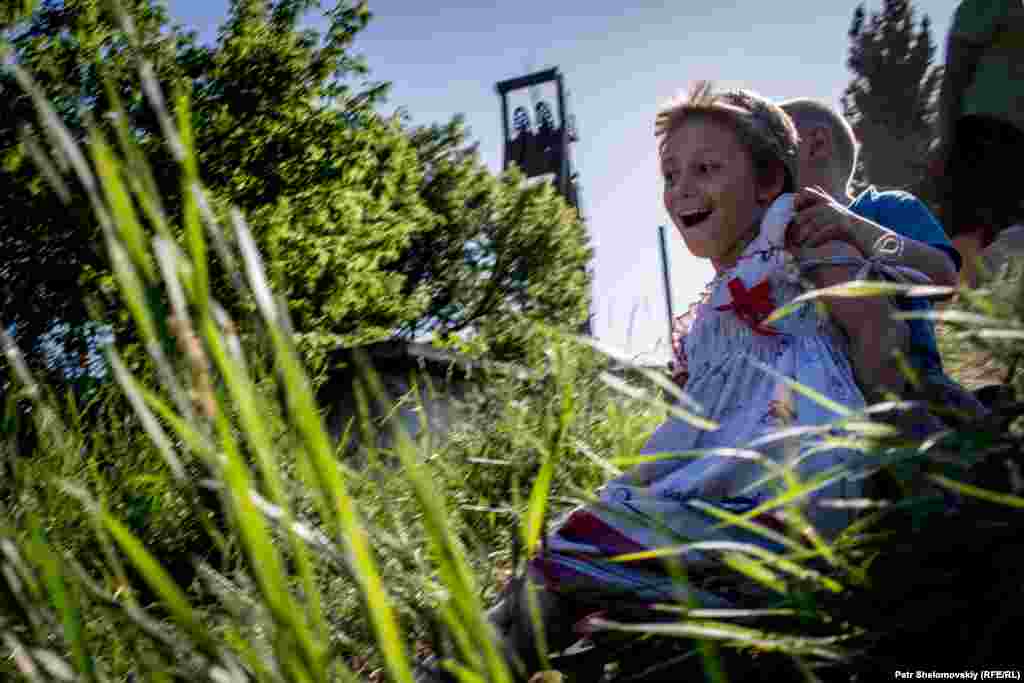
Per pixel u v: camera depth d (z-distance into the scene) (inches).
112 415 95.8
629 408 101.8
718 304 80.9
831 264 75.4
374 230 649.0
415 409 120.9
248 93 579.8
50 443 68.6
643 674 49.3
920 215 106.3
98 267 306.3
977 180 154.8
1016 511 44.5
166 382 26.0
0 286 306.2
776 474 45.1
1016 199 151.6
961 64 159.2
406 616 52.4
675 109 87.2
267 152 590.6
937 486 49.1
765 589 52.2
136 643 33.9
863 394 74.0
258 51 580.7
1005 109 151.8
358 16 611.8
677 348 87.7
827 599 45.4
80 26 396.8
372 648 51.8
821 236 76.4
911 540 45.4
